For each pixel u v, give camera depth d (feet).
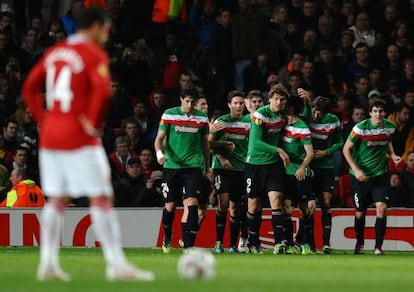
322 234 206.59
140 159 219.82
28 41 252.42
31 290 89.81
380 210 187.21
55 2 272.72
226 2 269.03
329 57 247.09
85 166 98.32
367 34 258.37
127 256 162.61
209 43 254.06
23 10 270.05
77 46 99.35
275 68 253.85
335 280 106.83
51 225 100.22
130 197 218.18
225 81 249.96
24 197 211.82
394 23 261.85
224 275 111.55
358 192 189.47
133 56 250.57
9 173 224.53
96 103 96.32
